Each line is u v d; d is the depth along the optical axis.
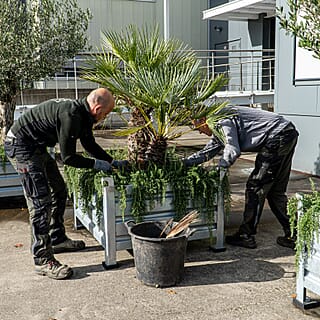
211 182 3.21
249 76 11.94
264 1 9.44
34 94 11.29
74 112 2.74
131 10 13.02
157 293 2.69
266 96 9.43
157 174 3.13
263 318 2.39
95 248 3.49
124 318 2.41
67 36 5.48
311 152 6.28
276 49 6.69
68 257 3.30
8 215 4.47
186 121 3.21
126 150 3.88
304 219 2.37
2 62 4.86
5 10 4.95
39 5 5.35
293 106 6.49
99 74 3.20
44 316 2.44
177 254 2.74
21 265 3.15
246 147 3.33
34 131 2.83
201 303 2.56
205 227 3.29
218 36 13.54
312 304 2.47
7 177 4.54
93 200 3.25
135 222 3.06
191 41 13.90
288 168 3.40
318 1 1.95
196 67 3.22
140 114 3.23
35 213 2.90
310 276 2.39
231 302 2.57
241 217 4.28
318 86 6.02
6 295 2.69
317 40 2.06
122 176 3.09
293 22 2.11
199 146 8.92
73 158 2.86
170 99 2.97
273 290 2.71
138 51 3.26
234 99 9.05
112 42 3.32
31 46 5.04
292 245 3.43
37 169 2.88
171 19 13.53
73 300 2.62
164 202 3.12
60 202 3.35
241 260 3.20
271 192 3.51
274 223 4.08
